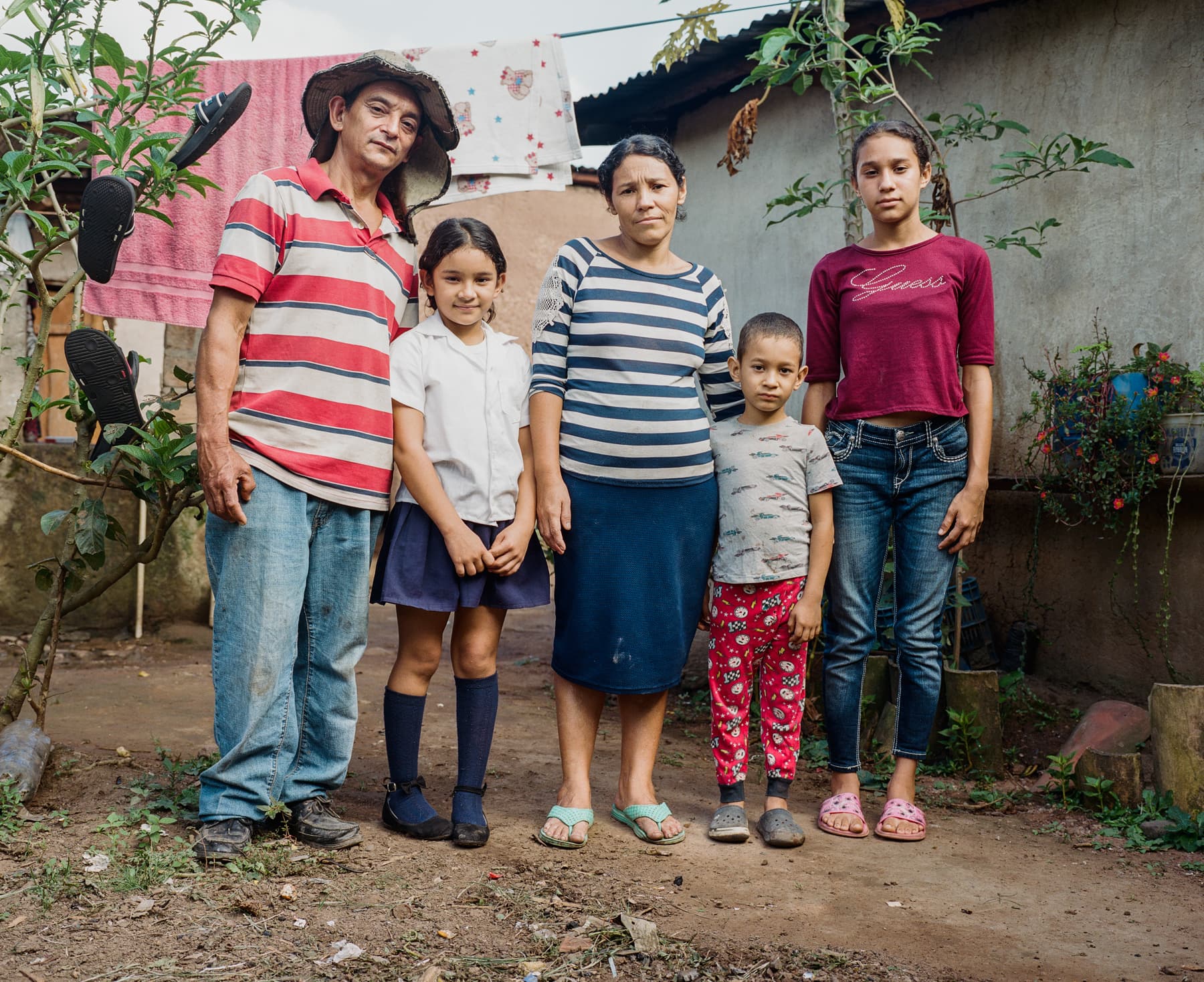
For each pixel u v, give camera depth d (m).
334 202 2.75
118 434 3.08
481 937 2.27
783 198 4.88
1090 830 3.35
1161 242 4.31
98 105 3.76
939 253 3.24
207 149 3.02
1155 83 4.34
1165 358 4.02
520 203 10.93
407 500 2.88
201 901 2.35
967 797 3.72
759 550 3.10
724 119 6.41
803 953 2.28
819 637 4.55
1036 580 4.83
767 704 3.22
